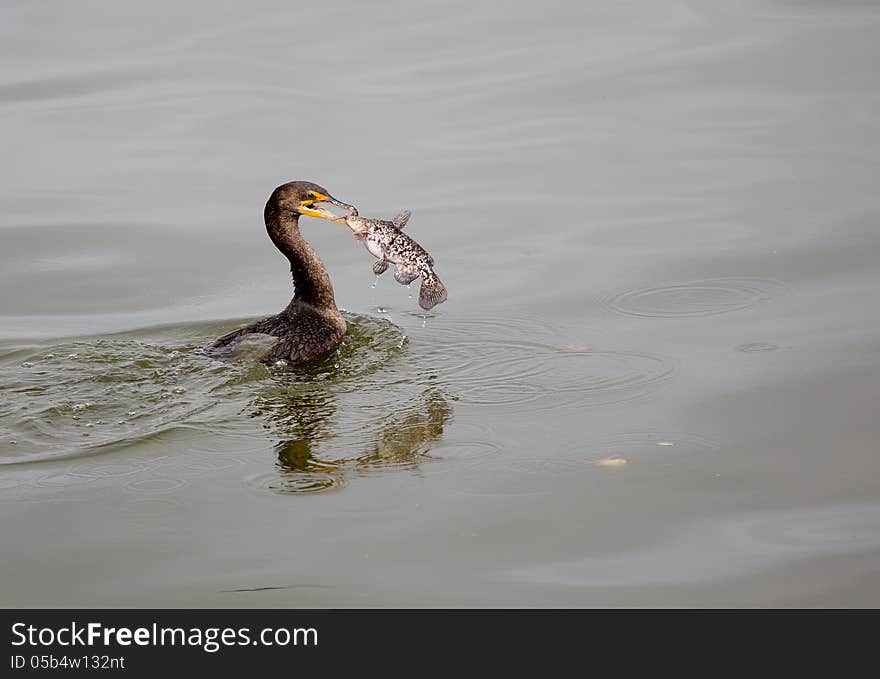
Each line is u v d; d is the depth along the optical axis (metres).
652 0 28.44
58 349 14.52
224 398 13.09
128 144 21.36
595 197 19.02
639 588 9.75
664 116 21.94
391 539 10.38
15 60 25.52
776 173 19.41
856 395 12.70
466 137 21.34
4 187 19.84
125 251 17.92
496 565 10.06
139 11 28.80
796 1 28.08
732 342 14.23
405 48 25.66
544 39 26.03
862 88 22.64
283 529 10.53
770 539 10.33
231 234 18.39
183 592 9.75
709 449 11.77
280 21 27.69
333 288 16.78
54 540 10.38
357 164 20.34
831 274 15.96
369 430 12.34
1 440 12.06
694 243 17.22
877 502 10.80
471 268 16.95
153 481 11.33
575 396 13.05
